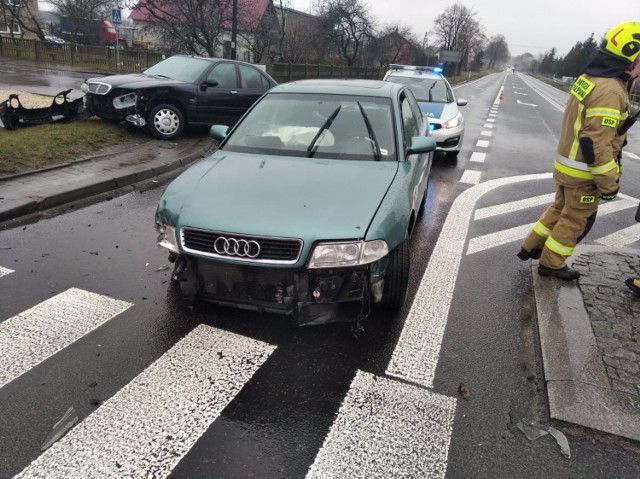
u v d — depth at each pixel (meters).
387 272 3.65
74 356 3.23
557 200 4.55
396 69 12.63
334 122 4.55
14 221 5.52
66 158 7.77
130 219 5.84
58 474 2.33
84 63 29.70
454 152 10.71
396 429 2.72
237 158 4.19
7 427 2.61
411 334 3.68
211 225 3.18
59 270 4.42
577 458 2.58
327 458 2.51
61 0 42.94
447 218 6.63
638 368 3.24
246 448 2.55
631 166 11.60
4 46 32.28
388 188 3.69
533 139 14.95
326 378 3.14
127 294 4.05
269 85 11.33
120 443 2.54
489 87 51.25
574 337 3.55
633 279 4.27
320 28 40.97
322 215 3.23
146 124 9.76
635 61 3.65
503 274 4.84
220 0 24.53
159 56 28.20
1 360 3.15
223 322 3.71
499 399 3.01
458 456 2.56
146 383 3.01
